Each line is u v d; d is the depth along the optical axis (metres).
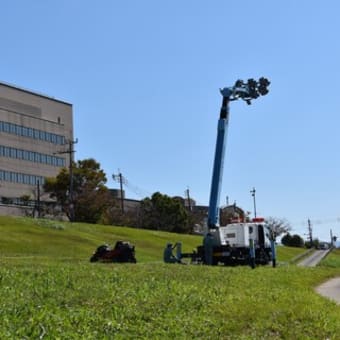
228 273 23.61
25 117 111.38
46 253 39.09
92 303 12.21
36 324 9.23
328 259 60.03
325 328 12.14
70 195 78.44
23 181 108.88
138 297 13.38
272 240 36.22
